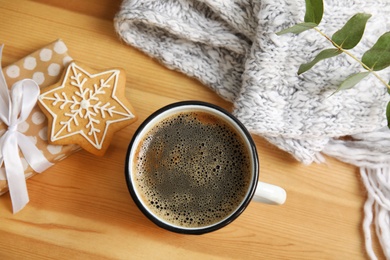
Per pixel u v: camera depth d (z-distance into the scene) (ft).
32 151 1.18
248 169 1.09
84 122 1.19
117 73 1.20
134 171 1.10
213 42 1.23
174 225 1.07
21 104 1.15
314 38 1.15
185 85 1.28
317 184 1.25
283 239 1.24
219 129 1.11
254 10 1.18
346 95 1.18
